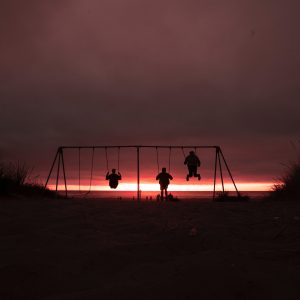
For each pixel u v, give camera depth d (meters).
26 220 4.14
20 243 3.02
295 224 4.01
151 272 2.21
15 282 2.04
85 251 2.71
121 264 2.46
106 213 4.97
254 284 1.94
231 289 1.89
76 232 3.56
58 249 2.79
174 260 2.52
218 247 2.99
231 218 4.50
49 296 1.89
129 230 3.71
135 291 1.87
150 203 6.86
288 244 3.06
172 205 6.35
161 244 3.03
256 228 3.86
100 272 2.28
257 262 2.35
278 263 2.33
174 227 3.80
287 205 6.27
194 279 2.01
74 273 2.24
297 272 2.12
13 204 5.87
